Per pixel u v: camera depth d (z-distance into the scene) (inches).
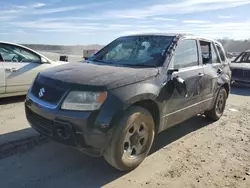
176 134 191.6
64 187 115.9
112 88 117.8
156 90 135.0
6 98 268.1
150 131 137.3
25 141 160.7
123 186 119.0
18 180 118.7
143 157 137.6
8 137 165.5
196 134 193.6
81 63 162.2
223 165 144.6
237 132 202.7
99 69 138.7
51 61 278.4
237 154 160.7
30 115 137.6
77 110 114.0
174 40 164.6
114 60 166.6
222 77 212.2
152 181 124.4
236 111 270.5
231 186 123.1
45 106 122.6
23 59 257.9
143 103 136.3
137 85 126.9
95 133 112.8
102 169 133.3
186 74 162.1
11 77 242.8
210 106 206.1
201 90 180.5
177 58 160.1
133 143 130.3
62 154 146.9
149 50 162.7
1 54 241.4
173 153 157.6
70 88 118.0
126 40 183.6
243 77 426.9
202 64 186.7
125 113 120.3
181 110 160.9
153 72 138.9
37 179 120.6
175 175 131.0
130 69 139.2
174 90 149.1
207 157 154.0
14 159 138.3
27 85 256.2
